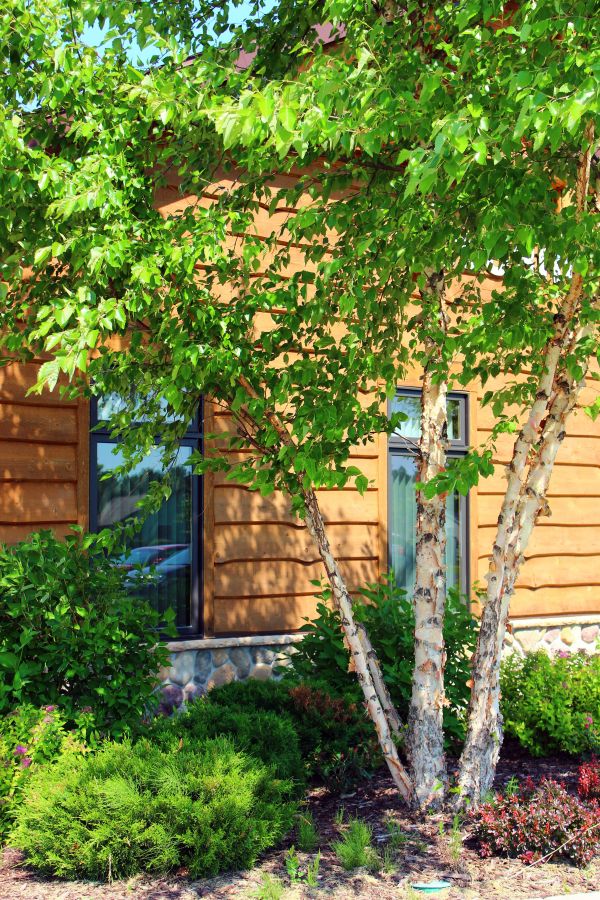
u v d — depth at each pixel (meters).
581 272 3.87
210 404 7.23
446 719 6.34
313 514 5.15
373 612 6.77
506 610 5.14
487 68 4.12
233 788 4.44
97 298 4.54
